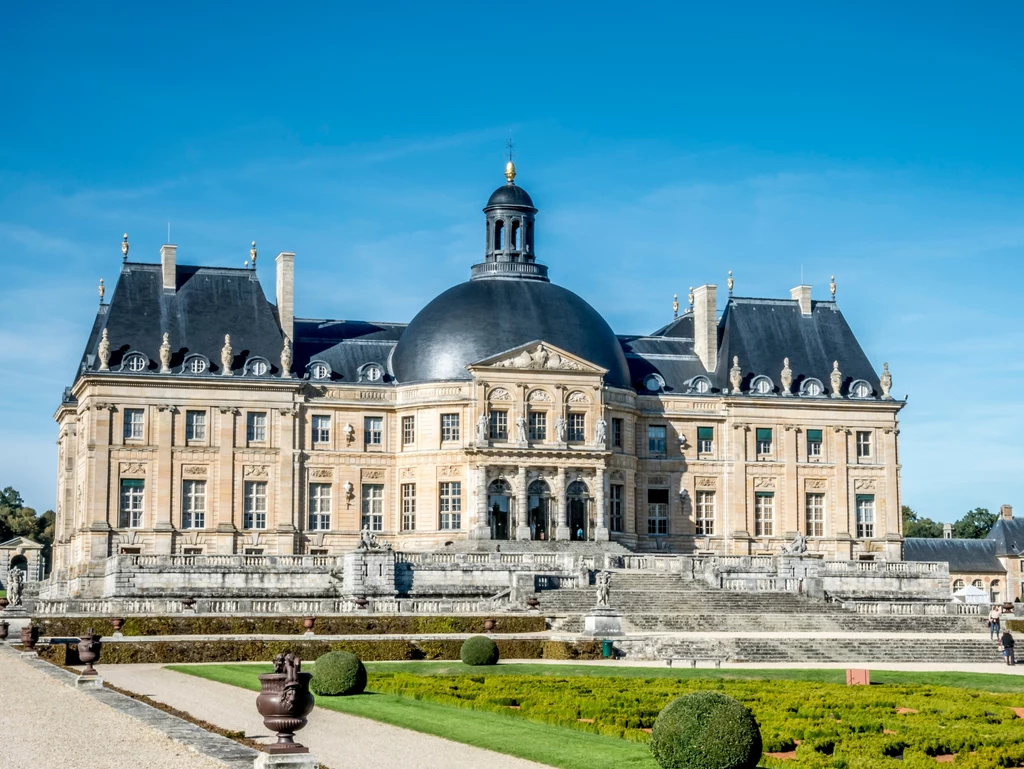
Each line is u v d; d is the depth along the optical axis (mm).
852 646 85562
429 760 41500
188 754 39062
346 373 130000
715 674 71062
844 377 138750
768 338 139625
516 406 125938
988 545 169250
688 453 134875
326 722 49438
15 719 46062
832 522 135625
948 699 58500
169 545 121812
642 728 49469
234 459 124500
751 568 116500
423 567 107188
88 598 103375
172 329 125875
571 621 92438
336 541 126688
